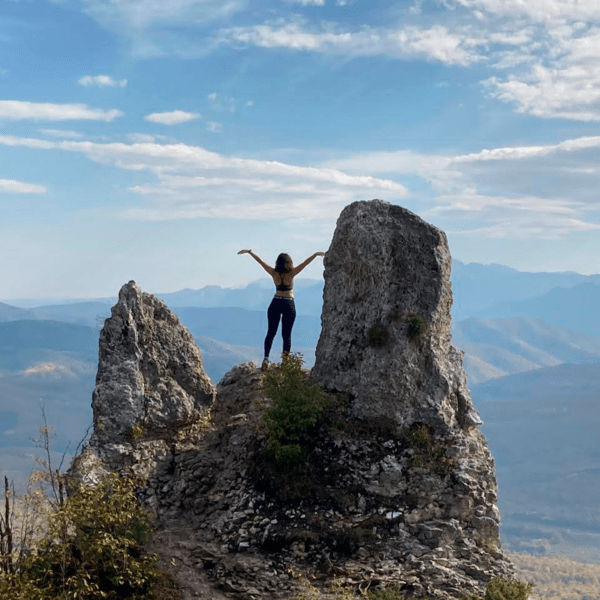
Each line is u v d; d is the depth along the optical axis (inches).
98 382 768.3
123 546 608.7
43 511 572.4
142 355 789.2
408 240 778.2
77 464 701.3
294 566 613.6
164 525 697.0
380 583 585.3
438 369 749.3
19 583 535.2
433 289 765.9
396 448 715.4
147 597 572.7
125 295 802.2
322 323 818.2
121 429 751.1
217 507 697.0
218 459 756.0
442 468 696.4
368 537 633.6
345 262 800.3
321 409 727.7
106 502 628.1
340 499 669.9
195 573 614.5
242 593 583.5
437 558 619.5
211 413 830.5
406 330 753.0
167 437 778.2
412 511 660.1
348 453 711.7
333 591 574.9
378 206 800.3
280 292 885.2
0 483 571.5
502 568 625.6
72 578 542.9
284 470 692.1
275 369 797.2
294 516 658.8
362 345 772.0
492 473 709.9
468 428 757.3
